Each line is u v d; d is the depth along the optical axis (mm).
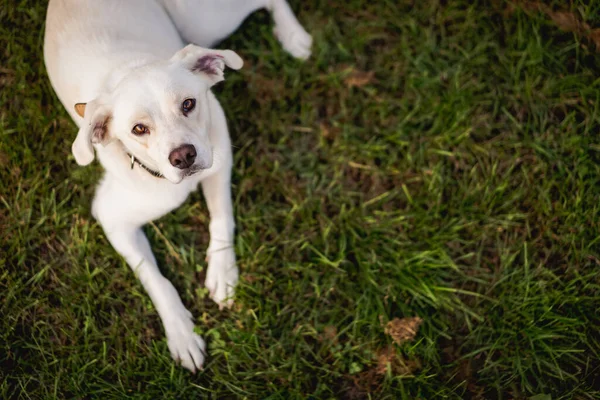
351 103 1502
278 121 1488
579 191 1404
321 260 1400
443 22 1525
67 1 1306
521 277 1385
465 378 1342
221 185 1365
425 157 1467
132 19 1302
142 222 1355
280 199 1459
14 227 1421
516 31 1508
